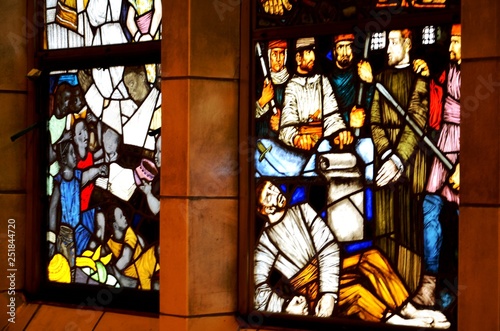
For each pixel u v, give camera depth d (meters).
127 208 4.45
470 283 3.42
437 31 3.70
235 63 4.08
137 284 4.41
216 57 4.04
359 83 3.85
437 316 3.68
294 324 3.96
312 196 3.95
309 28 3.94
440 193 3.68
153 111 4.37
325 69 3.92
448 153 3.67
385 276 3.79
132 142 4.44
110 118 4.50
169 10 4.03
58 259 4.66
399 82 3.77
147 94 4.39
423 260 3.71
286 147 4.00
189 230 3.97
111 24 4.49
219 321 4.04
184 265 3.97
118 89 4.48
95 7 4.54
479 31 3.42
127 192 4.45
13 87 4.66
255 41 4.06
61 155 4.65
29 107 4.68
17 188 4.68
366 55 3.84
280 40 4.02
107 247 4.50
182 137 3.98
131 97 4.44
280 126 4.02
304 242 3.96
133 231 4.43
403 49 3.76
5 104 4.64
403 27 3.76
